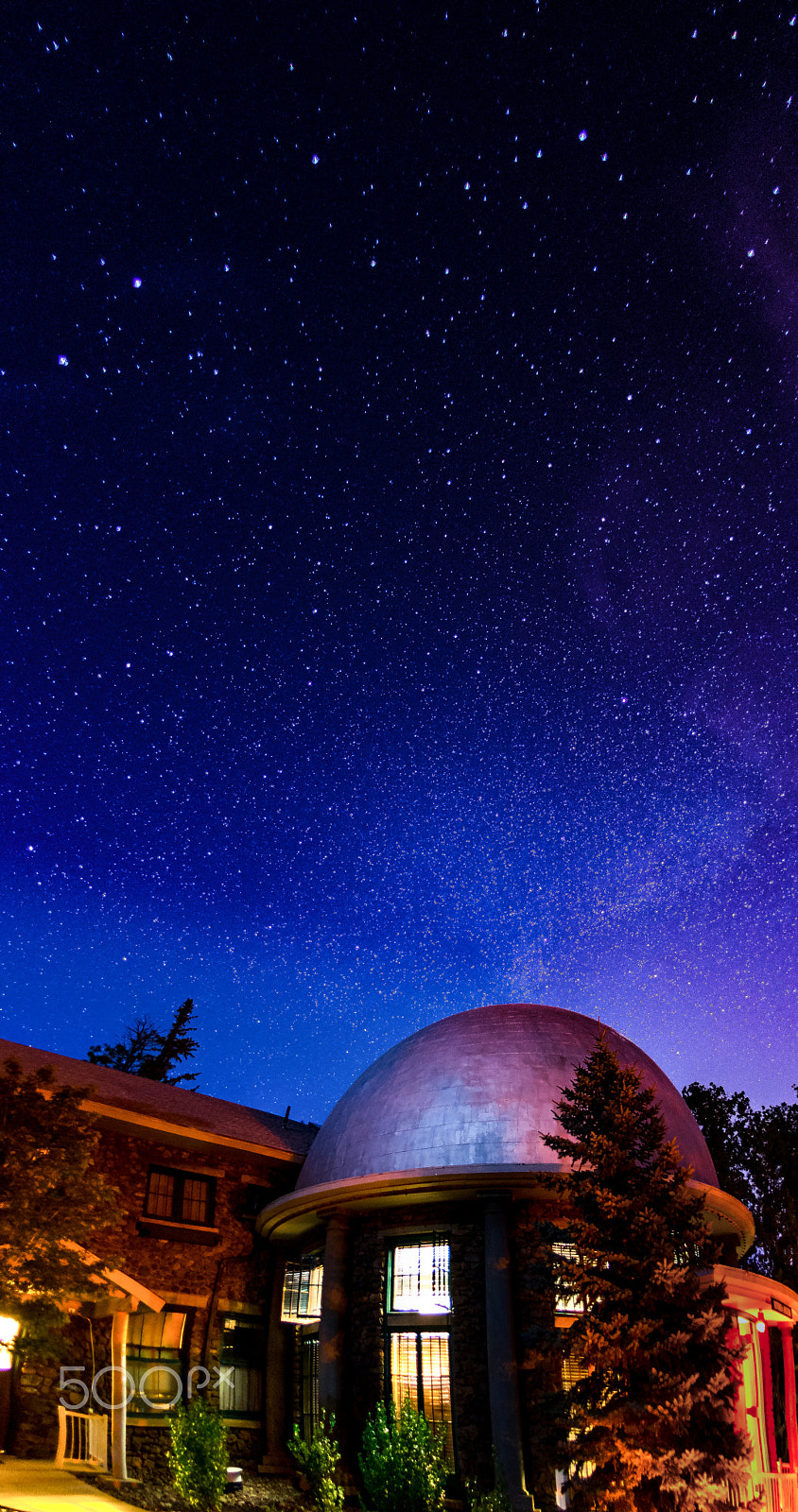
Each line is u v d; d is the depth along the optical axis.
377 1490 15.34
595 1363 13.62
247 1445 19.66
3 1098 15.77
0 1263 14.24
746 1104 36.41
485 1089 19.19
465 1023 21.50
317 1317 20.81
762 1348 17.88
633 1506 12.73
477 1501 15.49
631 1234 14.12
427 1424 16.12
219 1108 24.58
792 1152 34.56
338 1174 19.72
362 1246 19.42
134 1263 19.61
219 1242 21.19
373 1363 18.11
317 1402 19.31
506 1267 17.14
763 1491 15.68
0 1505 12.17
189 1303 20.05
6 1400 16.48
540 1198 18.09
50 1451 16.34
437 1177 17.47
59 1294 14.73
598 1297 14.22
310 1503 16.69
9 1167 14.78
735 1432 13.43
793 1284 33.31
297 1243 22.41
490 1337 16.73
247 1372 20.75
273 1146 22.64
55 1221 14.94
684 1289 13.78
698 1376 13.06
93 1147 16.12
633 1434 13.01
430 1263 18.52
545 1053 19.89
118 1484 15.17
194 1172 21.53
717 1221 20.00
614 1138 15.01
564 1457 13.73
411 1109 19.50
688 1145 19.80
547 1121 18.42
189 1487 15.16
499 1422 16.08
